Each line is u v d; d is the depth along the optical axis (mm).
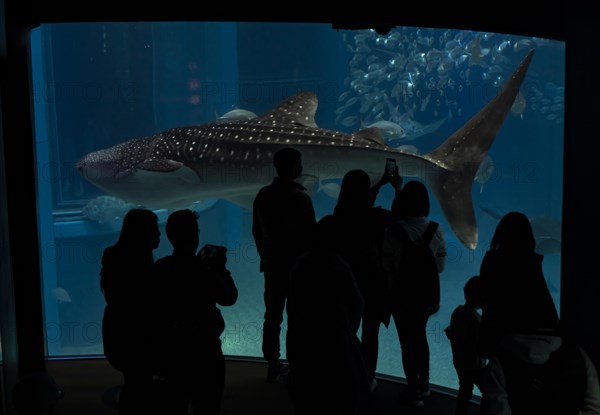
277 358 4758
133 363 3291
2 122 3678
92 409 4367
